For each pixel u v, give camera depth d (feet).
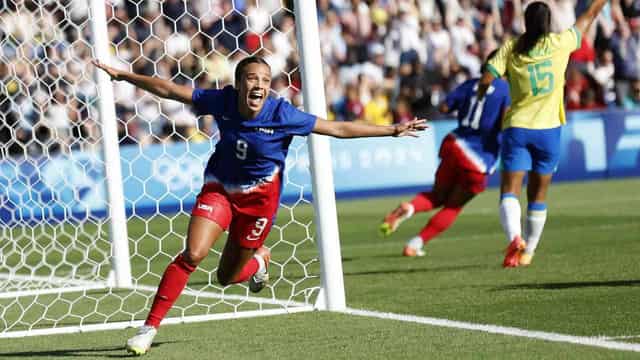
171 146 219.41
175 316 90.58
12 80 148.36
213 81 227.61
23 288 117.70
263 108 69.77
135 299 104.63
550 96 109.19
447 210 131.95
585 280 100.27
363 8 272.10
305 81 89.61
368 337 74.33
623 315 78.64
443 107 130.21
